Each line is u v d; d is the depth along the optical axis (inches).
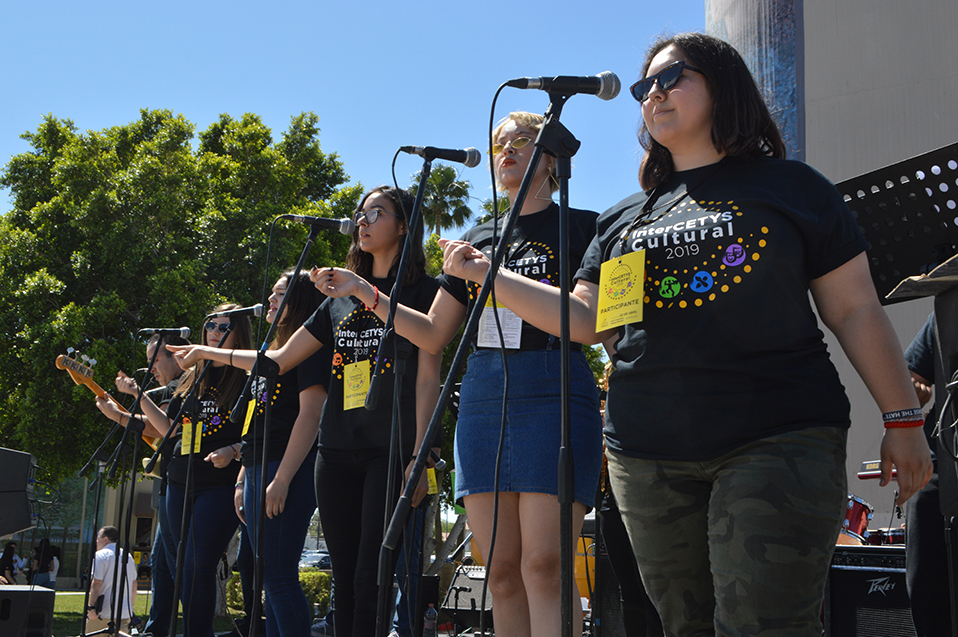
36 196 618.5
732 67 68.8
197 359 137.2
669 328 63.1
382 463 106.5
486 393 87.2
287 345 124.7
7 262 564.7
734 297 60.9
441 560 595.2
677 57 69.6
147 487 940.0
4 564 589.6
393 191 119.3
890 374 60.7
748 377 60.0
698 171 68.8
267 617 131.0
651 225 67.7
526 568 81.7
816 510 55.9
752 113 68.3
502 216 98.0
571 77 67.0
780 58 216.1
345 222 118.7
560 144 65.6
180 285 537.3
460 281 97.4
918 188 83.6
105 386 518.3
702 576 63.7
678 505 62.6
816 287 64.8
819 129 209.3
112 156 601.9
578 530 84.6
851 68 207.3
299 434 124.4
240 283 568.4
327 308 124.0
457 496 89.9
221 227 578.2
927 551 92.5
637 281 64.6
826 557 56.6
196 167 611.5
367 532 103.7
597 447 86.1
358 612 101.0
